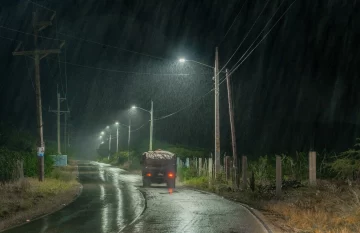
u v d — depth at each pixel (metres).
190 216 16.50
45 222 15.11
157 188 31.11
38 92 31.66
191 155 53.12
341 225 13.65
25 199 20.72
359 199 15.99
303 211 16.17
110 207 19.52
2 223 14.54
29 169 34.25
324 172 25.61
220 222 14.98
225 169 30.97
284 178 27.42
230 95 30.44
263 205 19.62
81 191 28.19
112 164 90.50
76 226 14.22
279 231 13.13
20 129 47.19
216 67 31.78
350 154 17.94
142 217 16.28
